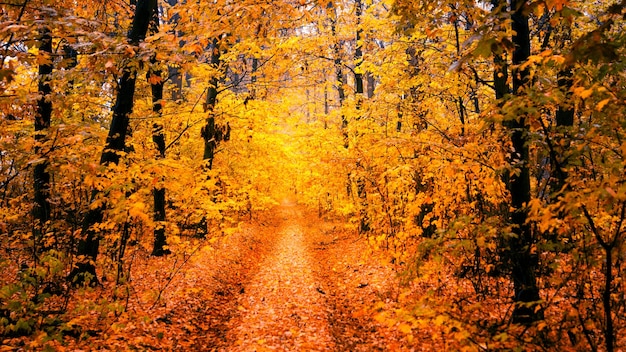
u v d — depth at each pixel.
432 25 5.71
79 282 7.08
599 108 2.76
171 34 5.43
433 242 4.02
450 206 7.18
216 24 6.11
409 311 3.48
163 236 10.99
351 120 12.39
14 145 5.50
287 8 7.27
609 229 4.47
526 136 4.59
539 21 7.31
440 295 6.45
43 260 5.00
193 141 14.93
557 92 3.45
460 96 9.03
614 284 4.65
